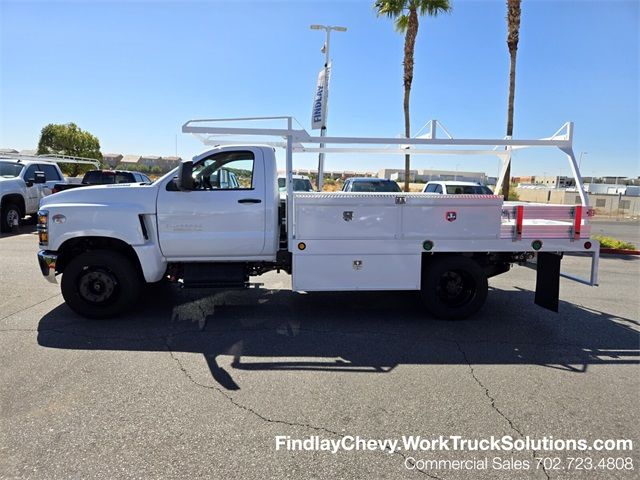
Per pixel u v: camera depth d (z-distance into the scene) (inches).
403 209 223.5
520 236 228.1
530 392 157.5
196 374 166.7
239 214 226.7
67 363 174.4
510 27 541.6
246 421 135.7
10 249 427.5
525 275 362.9
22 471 111.5
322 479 111.0
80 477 109.8
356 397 151.6
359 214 222.1
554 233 230.5
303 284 223.8
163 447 122.1
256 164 229.6
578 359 187.5
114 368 170.7
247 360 180.5
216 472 112.4
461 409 145.0
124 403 144.9
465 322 234.7
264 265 245.6
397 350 194.1
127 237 219.5
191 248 226.7
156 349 189.9
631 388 161.6
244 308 251.4
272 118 226.8
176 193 224.5
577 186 239.1
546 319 242.7
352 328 221.5
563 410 145.5
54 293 273.6
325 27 695.1
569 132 239.5
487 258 244.7
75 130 1642.5
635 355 192.7
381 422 136.6
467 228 226.5
